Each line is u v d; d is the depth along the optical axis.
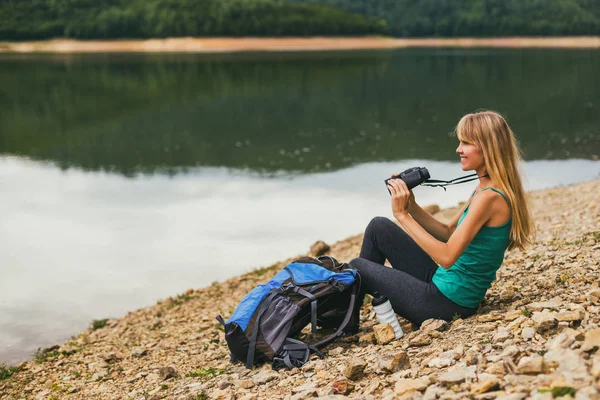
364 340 4.45
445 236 4.42
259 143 23.83
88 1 167.12
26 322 7.99
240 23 156.62
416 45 160.75
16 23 155.12
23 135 27.92
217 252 10.66
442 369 3.37
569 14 166.00
